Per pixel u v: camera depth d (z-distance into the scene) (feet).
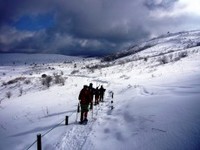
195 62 147.74
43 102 62.18
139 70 195.42
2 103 76.48
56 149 20.42
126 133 22.17
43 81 131.75
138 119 25.79
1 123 37.83
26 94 104.01
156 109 28.04
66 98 65.62
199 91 37.24
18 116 43.42
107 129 25.03
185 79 73.72
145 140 19.15
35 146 21.83
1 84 161.68
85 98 29.73
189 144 16.05
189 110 23.77
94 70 302.04
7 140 24.86
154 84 79.25
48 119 34.04
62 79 134.21
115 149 18.98
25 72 553.23
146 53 637.71
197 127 18.43
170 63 173.78
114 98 56.29
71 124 29.07
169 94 40.57
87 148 20.06
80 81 138.10
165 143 17.48
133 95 54.60
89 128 26.61
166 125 21.15
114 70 259.19
